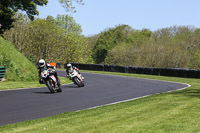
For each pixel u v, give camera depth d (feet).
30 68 84.28
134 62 249.14
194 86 66.74
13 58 83.41
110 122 23.72
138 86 69.67
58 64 202.59
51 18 256.11
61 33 249.55
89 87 65.10
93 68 171.22
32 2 141.59
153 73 129.70
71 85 71.10
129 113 28.14
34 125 23.59
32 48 223.30
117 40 356.18
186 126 21.06
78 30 260.21
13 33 209.05
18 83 69.26
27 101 40.27
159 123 22.34
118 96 47.91
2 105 36.37
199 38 241.76
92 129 21.15
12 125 23.82
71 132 20.53
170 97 41.19
